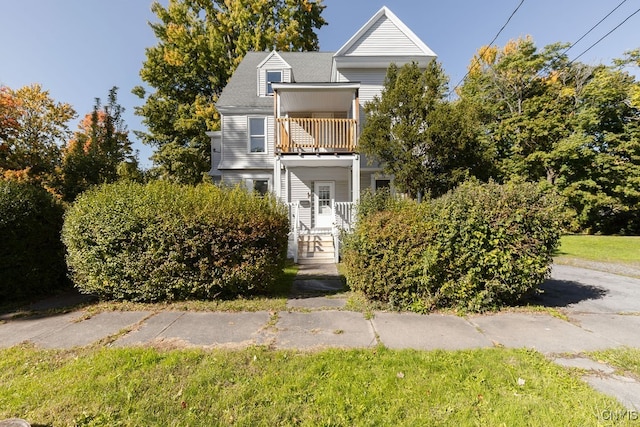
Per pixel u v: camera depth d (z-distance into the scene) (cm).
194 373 274
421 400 236
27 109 1636
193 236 494
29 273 542
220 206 512
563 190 1580
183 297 504
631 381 264
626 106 1559
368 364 290
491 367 283
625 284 636
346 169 1330
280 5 2278
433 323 410
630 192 1523
